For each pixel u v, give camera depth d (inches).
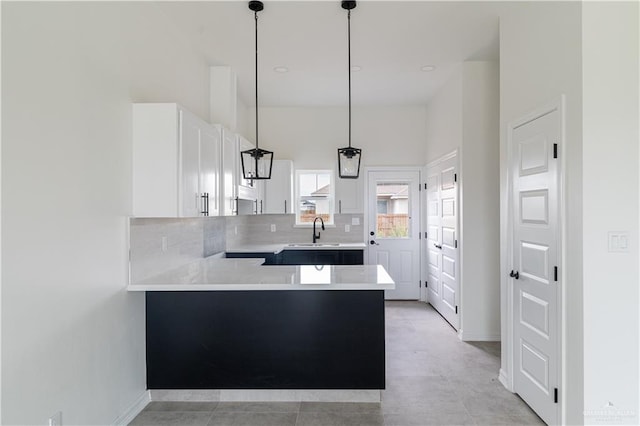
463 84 151.5
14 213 59.4
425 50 138.6
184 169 96.3
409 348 143.7
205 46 132.0
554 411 86.5
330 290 100.4
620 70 76.1
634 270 75.9
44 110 65.5
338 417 95.7
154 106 92.7
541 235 91.7
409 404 102.0
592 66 76.0
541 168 91.4
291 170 207.9
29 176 62.3
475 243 152.3
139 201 92.9
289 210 205.9
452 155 165.9
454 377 118.5
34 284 63.4
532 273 96.3
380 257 219.1
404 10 109.6
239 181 147.6
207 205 111.8
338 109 217.2
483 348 143.5
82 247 75.5
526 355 100.3
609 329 76.1
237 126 192.4
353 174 109.8
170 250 116.7
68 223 71.5
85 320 76.5
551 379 87.8
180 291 101.7
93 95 78.6
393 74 163.2
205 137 112.0
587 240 76.0
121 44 88.3
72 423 72.7
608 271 75.9
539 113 92.0
